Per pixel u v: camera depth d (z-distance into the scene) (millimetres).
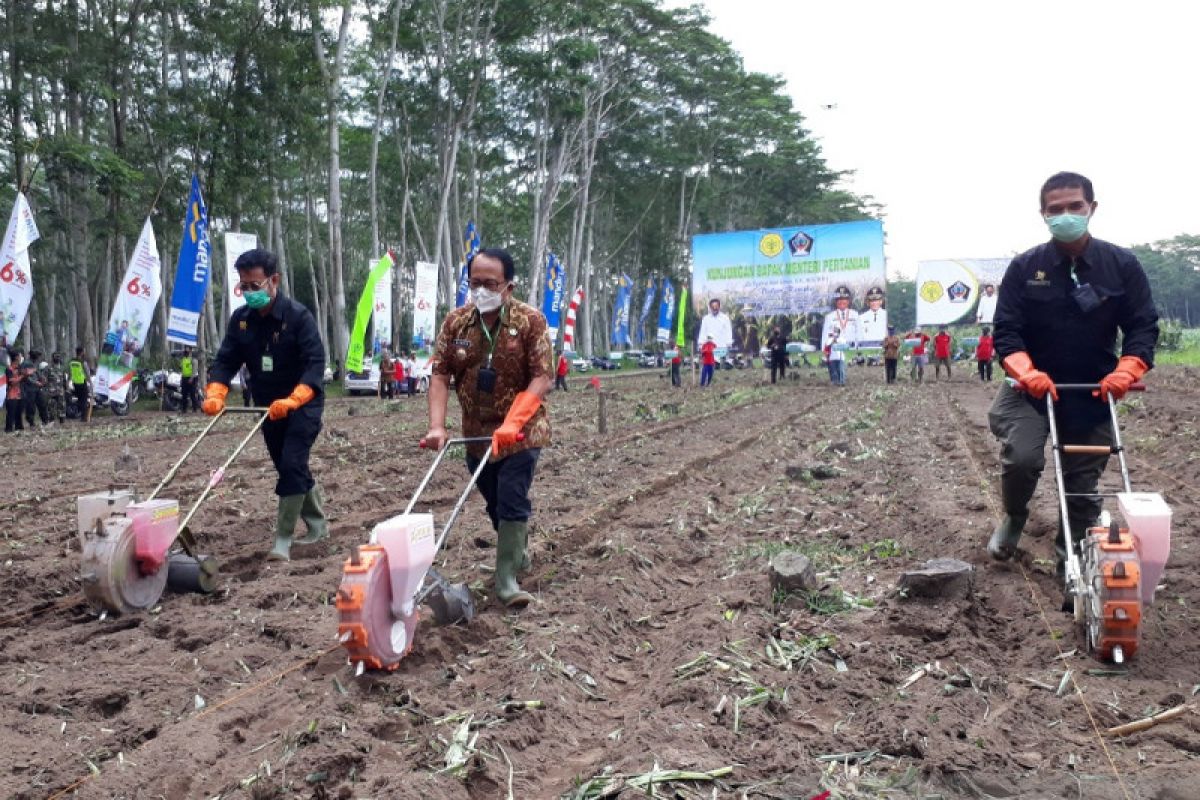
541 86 43969
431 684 4121
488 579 5914
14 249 19031
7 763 3369
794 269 42156
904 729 3496
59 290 47188
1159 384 24875
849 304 41531
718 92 57688
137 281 22516
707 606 5289
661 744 3443
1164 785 3109
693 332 44500
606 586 5680
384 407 25750
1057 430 5387
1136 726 3559
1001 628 4879
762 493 9445
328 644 4621
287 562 6609
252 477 11406
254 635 4855
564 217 62438
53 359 24156
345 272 59969
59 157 26688
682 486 10102
